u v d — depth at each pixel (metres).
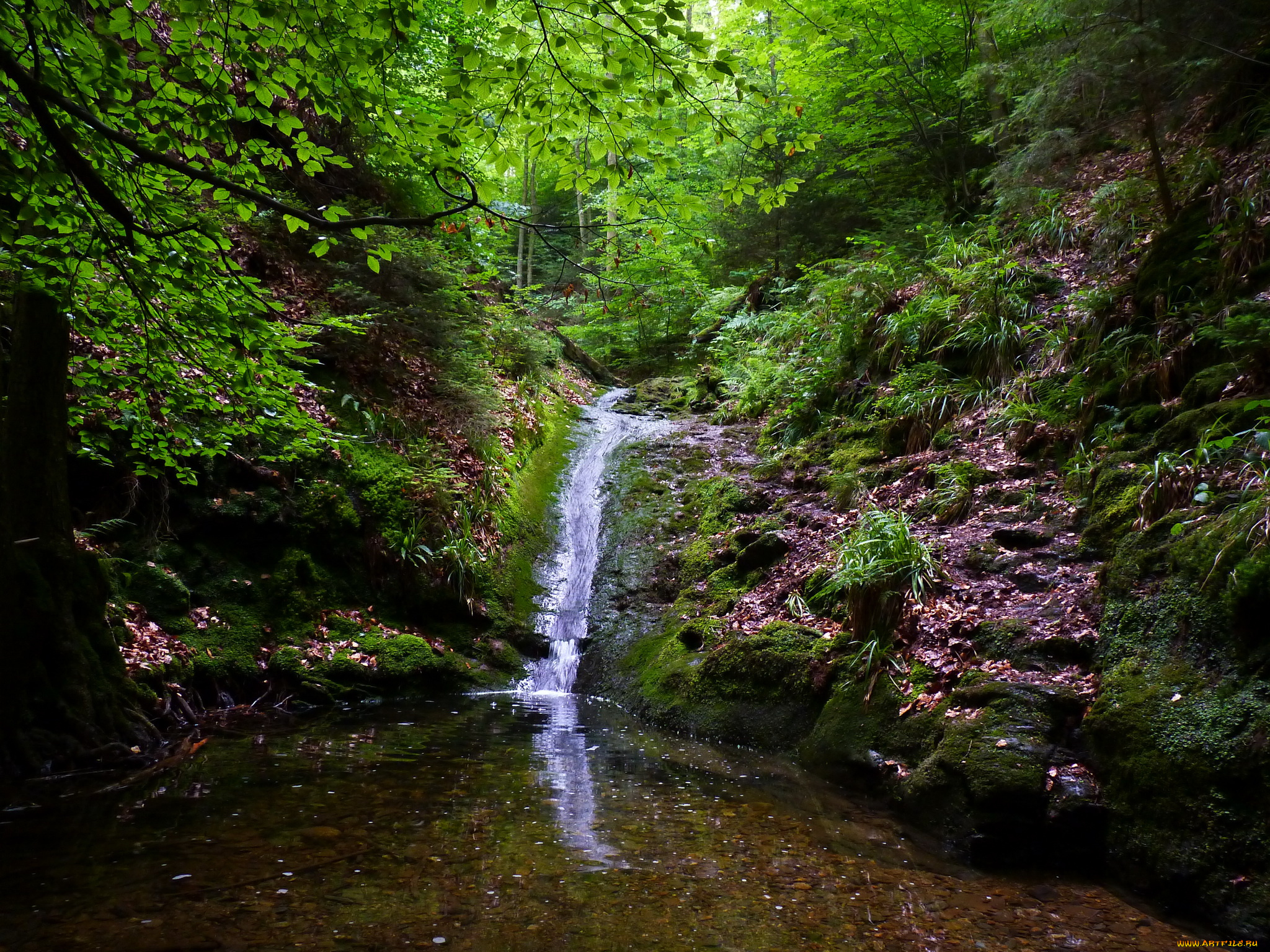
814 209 15.72
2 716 4.32
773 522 8.23
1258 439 4.32
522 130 3.74
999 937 2.96
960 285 9.44
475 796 4.34
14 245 3.88
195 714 5.80
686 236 4.15
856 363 10.30
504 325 11.93
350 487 8.01
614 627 8.23
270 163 3.99
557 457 11.59
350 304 9.30
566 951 2.70
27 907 2.83
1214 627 3.83
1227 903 3.03
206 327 4.29
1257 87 7.64
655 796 4.50
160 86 3.54
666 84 3.62
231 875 3.17
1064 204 9.91
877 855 3.76
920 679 5.08
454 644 7.93
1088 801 3.73
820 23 4.12
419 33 9.27
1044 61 7.55
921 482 7.45
